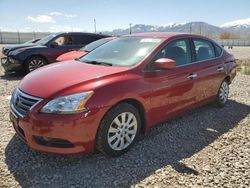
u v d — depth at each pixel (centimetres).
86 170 342
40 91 342
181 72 455
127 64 410
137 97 379
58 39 1019
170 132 461
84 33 1078
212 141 433
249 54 3259
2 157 364
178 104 462
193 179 327
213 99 572
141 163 361
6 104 595
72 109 324
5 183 311
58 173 334
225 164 362
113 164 356
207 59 537
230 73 608
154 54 422
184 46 488
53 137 324
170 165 358
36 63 973
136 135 396
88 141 338
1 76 967
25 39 4972
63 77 365
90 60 454
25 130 339
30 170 338
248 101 666
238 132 471
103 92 344
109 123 352
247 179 329
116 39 517
